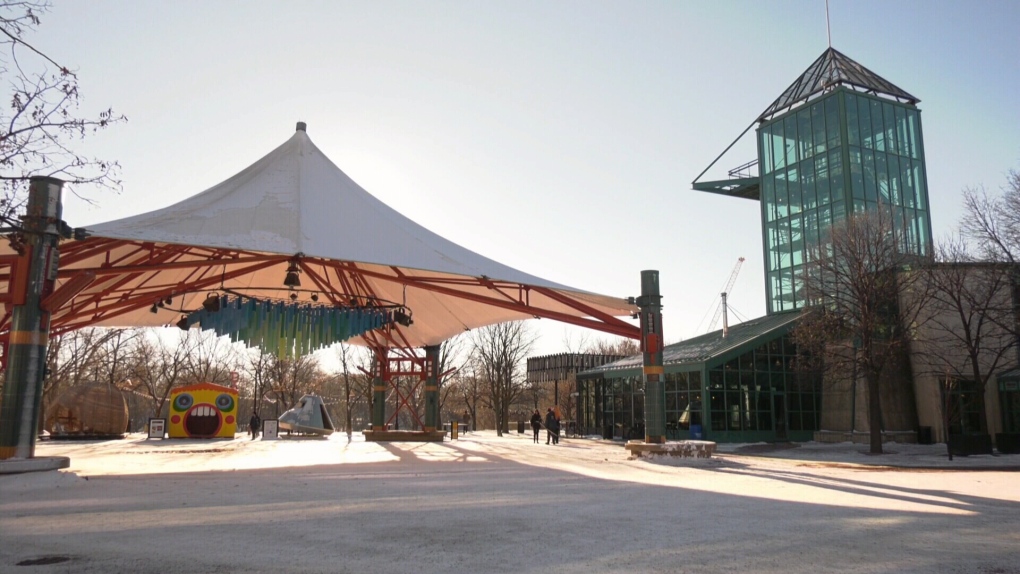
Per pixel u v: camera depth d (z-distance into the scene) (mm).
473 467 18062
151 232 16344
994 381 32281
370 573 5789
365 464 19188
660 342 22031
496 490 12438
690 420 34375
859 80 41844
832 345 29000
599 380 42812
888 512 9922
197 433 39344
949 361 30594
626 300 22375
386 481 14055
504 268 21922
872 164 40500
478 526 8273
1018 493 12766
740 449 29656
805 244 40031
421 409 77375
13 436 14086
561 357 60156
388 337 38688
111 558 6262
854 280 28250
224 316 20547
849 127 40281
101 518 8773
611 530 8070
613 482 14219
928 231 41469
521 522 8617
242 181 20844
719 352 34188
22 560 6168
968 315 31766
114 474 15484
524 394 82000
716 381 33844
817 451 28141
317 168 22312
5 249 19266
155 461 20250
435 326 36000
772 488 13438
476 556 6527
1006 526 8688
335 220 19875
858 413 34188
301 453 24875
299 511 9461
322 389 86938
